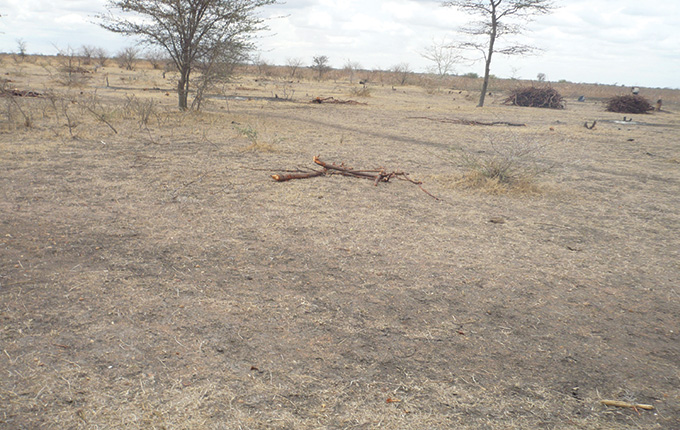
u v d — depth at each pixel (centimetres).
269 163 901
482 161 970
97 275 406
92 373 277
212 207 613
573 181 915
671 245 566
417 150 1166
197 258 454
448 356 316
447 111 2498
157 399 259
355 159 1005
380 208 650
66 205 591
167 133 1191
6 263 420
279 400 263
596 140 1567
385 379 287
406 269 454
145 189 679
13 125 1148
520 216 656
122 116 1424
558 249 533
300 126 1499
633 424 261
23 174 726
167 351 303
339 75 7206
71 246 466
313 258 469
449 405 267
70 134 1081
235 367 291
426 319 363
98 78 3662
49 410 246
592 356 326
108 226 527
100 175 743
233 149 1022
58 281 392
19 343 303
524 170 859
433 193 751
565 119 2442
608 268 486
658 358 328
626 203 763
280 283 411
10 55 6141
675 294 431
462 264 474
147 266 430
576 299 412
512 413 264
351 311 369
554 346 336
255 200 652
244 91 3136
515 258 498
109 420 242
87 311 347
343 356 309
